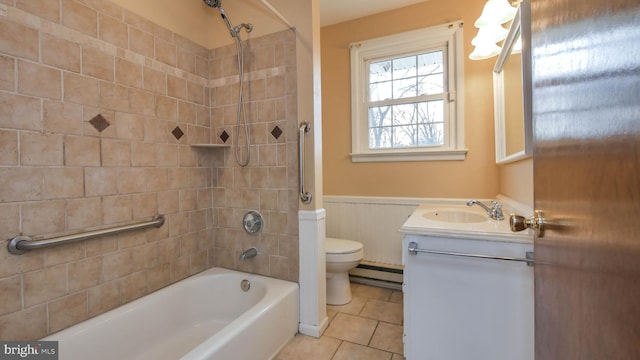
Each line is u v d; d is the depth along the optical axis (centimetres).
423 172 246
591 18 47
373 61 267
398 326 187
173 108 179
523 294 123
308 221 177
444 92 242
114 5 146
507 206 180
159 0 170
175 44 180
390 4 246
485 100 225
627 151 38
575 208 55
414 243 138
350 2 242
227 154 202
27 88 115
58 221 125
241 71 191
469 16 230
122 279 151
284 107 182
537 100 77
